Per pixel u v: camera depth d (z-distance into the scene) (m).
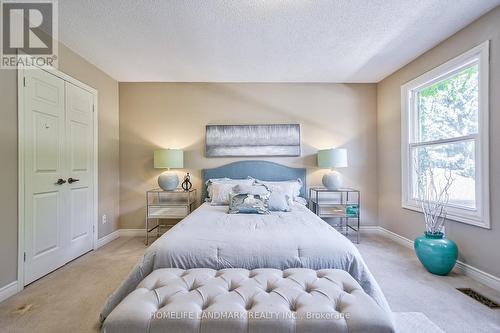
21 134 2.03
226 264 1.55
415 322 1.56
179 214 3.34
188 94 3.69
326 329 1.00
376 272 2.31
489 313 1.65
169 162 3.35
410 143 3.03
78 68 2.77
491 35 1.99
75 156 2.72
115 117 3.56
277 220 2.16
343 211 3.44
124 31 2.29
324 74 3.41
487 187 2.02
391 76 3.39
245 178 3.60
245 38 2.43
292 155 3.67
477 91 2.19
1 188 1.87
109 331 1.02
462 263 2.26
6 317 1.64
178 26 2.21
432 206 2.59
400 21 2.15
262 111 3.70
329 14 2.05
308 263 1.55
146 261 1.57
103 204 3.26
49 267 2.32
